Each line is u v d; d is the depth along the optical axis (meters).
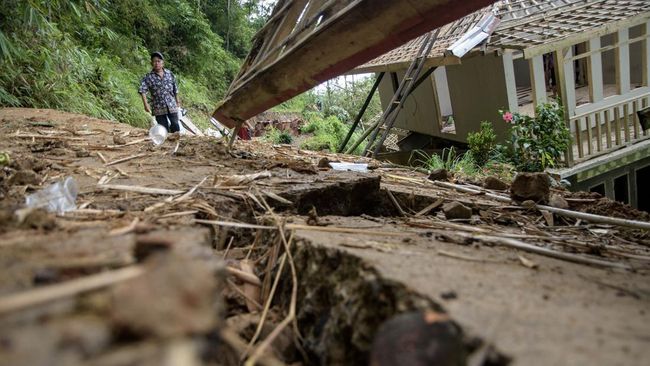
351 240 2.17
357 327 1.55
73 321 0.87
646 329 1.25
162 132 6.04
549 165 8.72
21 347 0.78
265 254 2.51
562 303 1.42
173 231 1.91
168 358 0.75
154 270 0.87
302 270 2.11
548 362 1.03
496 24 9.60
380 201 3.84
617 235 3.52
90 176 3.50
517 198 4.05
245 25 31.14
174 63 21.30
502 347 1.08
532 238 2.79
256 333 1.85
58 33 9.54
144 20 18.86
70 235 1.73
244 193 3.17
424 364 1.03
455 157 10.39
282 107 29.22
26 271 1.27
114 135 6.00
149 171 3.84
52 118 7.36
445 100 13.91
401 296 1.44
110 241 1.62
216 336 1.28
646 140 9.68
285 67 4.21
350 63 3.74
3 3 8.04
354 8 3.26
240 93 5.05
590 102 9.45
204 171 3.95
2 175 3.06
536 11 10.52
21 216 1.85
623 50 9.59
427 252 2.00
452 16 3.03
